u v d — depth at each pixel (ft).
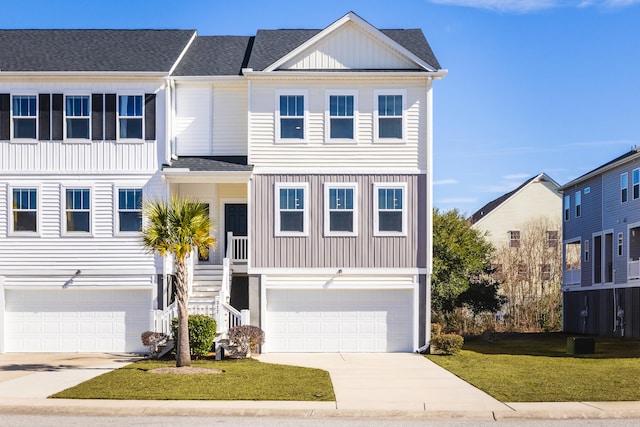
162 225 68.03
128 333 88.69
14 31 102.17
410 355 86.07
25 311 89.04
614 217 130.00
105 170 88.63
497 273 198.59
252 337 79.41
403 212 88.99
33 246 88.43
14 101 88.94
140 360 78.84
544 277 200.54
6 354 86.89
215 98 93.91
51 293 89.20
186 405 51.13
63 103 88.79
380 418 49.47
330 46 90.22
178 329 69.67
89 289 88.43
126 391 56.08
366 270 88.69
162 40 100.53
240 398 53.93
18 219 88.69
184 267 69.26
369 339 89.30
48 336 88.84
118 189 88.53
